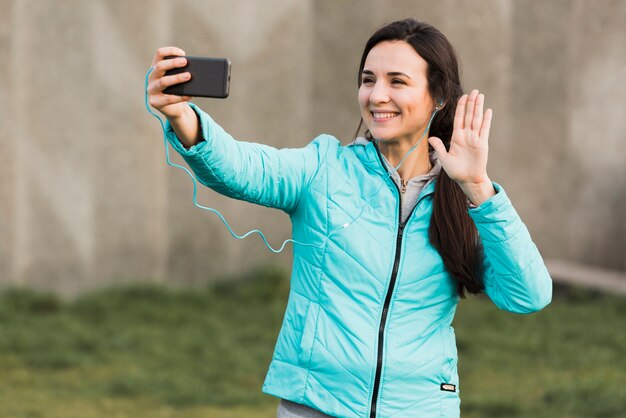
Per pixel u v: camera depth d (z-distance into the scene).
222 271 9.56
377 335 2.81
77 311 8.38
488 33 10.45
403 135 2.91
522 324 8.87
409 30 2.88
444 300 2.91
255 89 9.52
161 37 8.92
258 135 9.57
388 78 2.87
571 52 11.09
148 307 8.60
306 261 2.91
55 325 7.91
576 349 8.12
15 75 8.13
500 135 10.73
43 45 8.29
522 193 11.00
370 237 2.86
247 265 9.71
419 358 2.84
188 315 8.57
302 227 2.93
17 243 8.29
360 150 2.97
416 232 2.88
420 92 2.88
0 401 6.10
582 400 6.54
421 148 2.97
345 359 2.80
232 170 2.73
